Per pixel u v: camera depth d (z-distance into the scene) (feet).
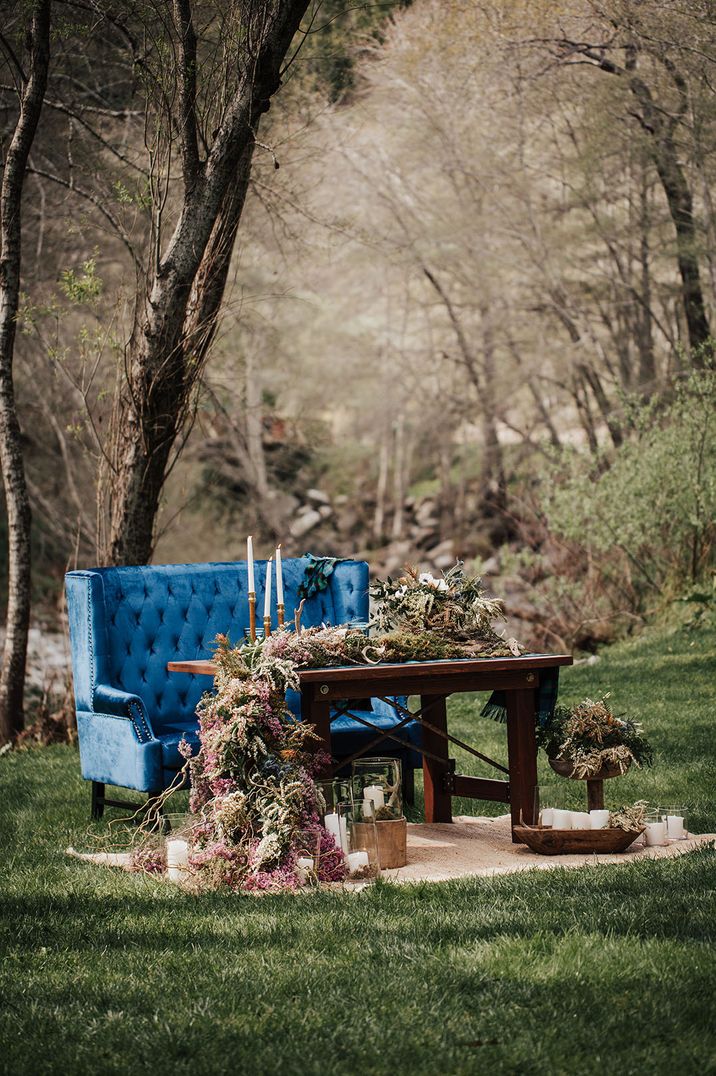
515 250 64.34
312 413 89.40
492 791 20.51
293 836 17.19
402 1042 10.72
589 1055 10.36
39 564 65.10
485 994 11.78
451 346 82.07
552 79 51.52
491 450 79.46
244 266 52.90
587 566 49.24
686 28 43.57
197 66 30.17
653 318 60.90
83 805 23.38
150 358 30.48
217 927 14.43
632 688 33.45
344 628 19.31
